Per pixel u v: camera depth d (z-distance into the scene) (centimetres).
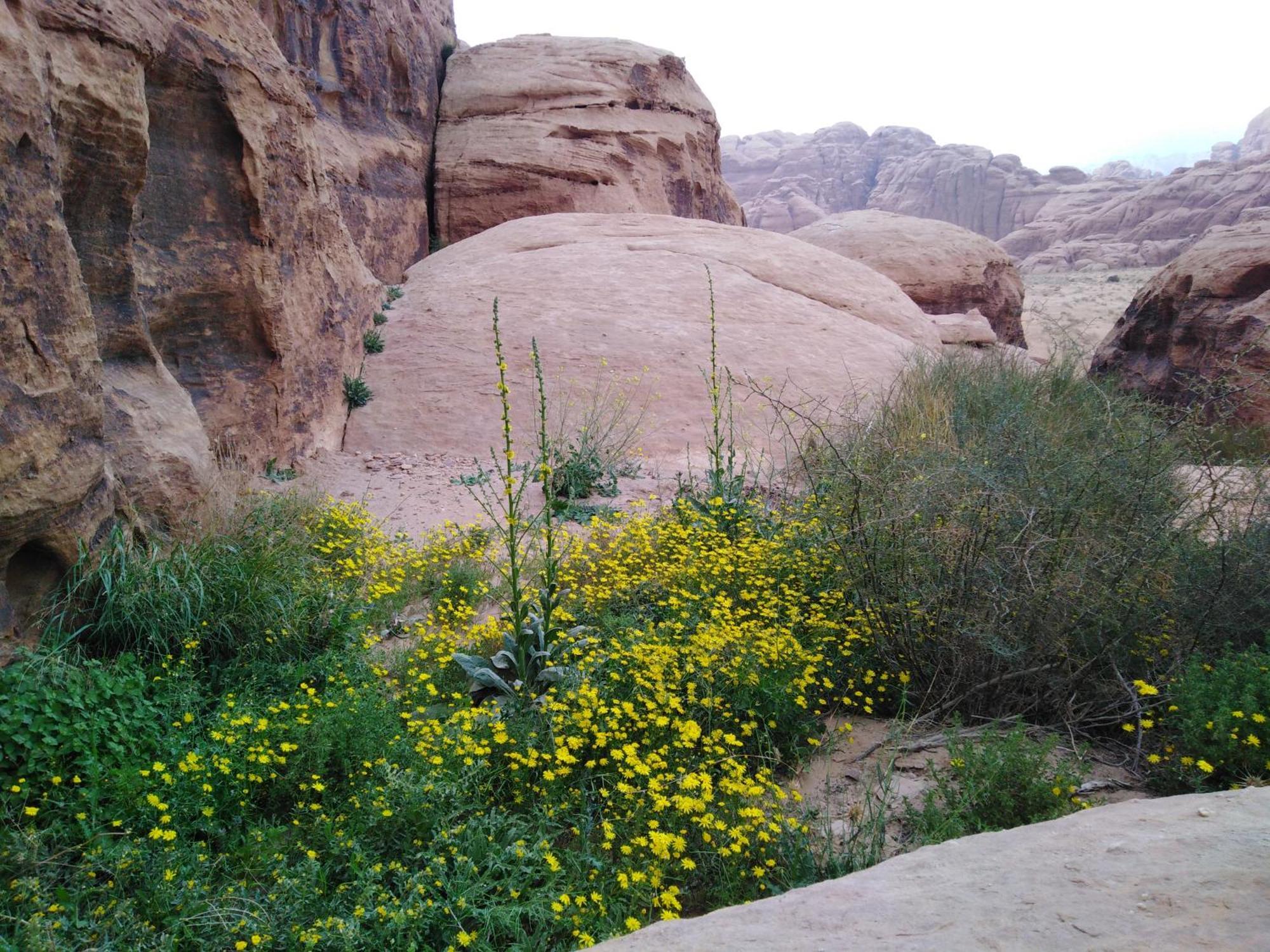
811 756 440
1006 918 202
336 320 1093
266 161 841
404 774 365
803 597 567
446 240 2117
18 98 434
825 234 2811
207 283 788
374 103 1838
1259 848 216
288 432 922
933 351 1505
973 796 366
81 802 342
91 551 469
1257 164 8319
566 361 1245
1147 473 509
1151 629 480
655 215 1873
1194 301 1558
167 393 648
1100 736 456
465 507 870
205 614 488
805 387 1257
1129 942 186
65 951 267
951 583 481
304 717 400
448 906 296
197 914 292
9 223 421
